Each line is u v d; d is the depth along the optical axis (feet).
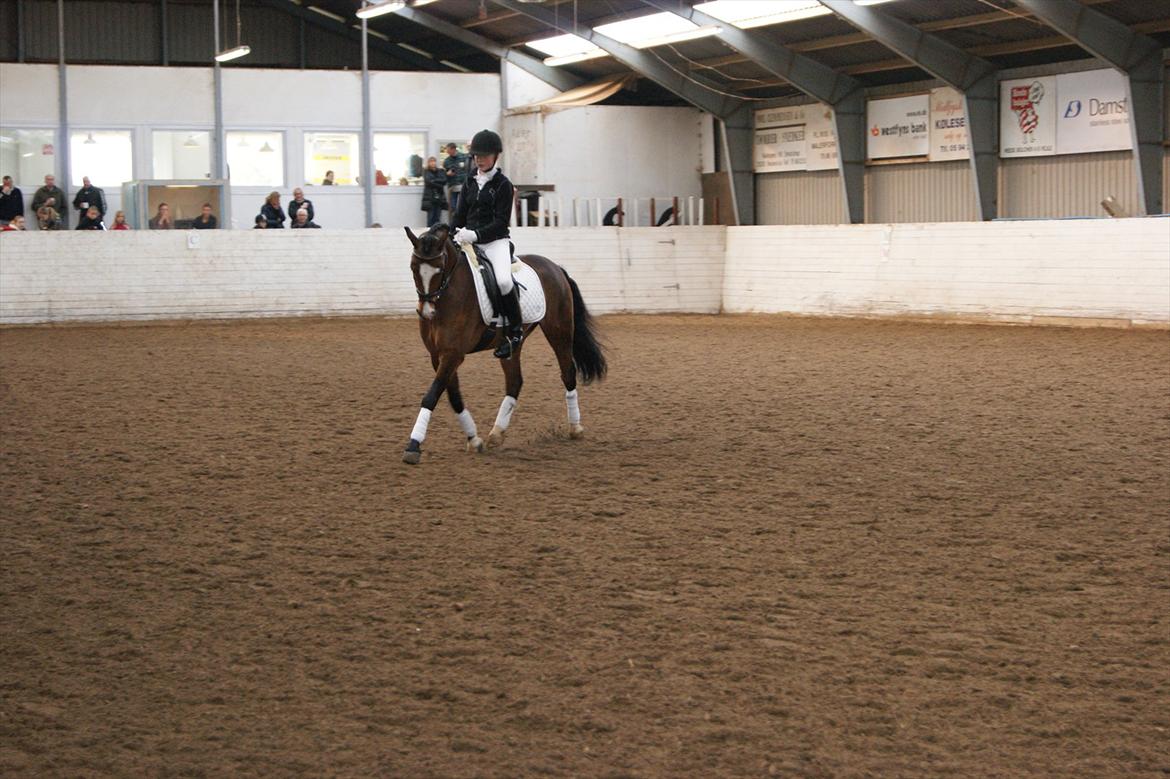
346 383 43.98
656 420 35.29
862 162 85.56
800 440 31.78
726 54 86.43
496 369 48.42
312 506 24.77
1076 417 34.81
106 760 13.20
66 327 72.18
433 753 13.33
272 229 79.56
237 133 94.07
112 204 91.45
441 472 28.09
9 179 82.94
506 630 17.26
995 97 75.25
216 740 13.70
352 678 15.52
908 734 13.80
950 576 19.81
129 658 16.30
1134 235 61.05
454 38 99.66
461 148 99.30
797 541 21.91
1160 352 50.65
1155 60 65.31
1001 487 26.11
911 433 32.63
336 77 95.66
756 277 82.02
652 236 83.35
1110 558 20.75
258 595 18.98
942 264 70.13
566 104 92.73
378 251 79.30
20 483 26.94
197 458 29.76
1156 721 14.15
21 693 15.10
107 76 90.53
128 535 22.57
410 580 19.71
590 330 32.76
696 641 16.76
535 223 91.71
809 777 12.76
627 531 22.70
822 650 16.43
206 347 58.13
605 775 12.79
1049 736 13.76
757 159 94.94
